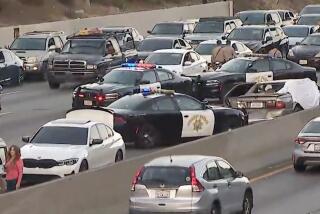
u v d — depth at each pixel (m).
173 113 77.81
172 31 150.00
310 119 80.44
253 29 141.88
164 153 57.66
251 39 140.38
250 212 52.16
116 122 75.00
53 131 63.44
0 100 105.88
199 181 46.34
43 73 127.25
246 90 91.69
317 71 133.12
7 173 54.78
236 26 149.12
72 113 74.88
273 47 141.38
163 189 46.34
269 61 107.00
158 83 94.31
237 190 49.88
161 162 47.47
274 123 74.12
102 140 64.31
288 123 76.31
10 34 151.50
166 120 77.44
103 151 64.25
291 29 155.88
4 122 89.31
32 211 44.88
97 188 50.44
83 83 115.56
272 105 86.50
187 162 47.12
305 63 133.00
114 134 67.50
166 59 111.56
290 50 136.62
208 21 149.75
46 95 111.31
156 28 151.50
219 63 116.38
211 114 80.19
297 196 59.81
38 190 45.47
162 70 96.19
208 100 100.81
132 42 126.88
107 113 74.81
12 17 178.00
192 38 145.25
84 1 197.62
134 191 46.94
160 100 77.88
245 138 69.31
